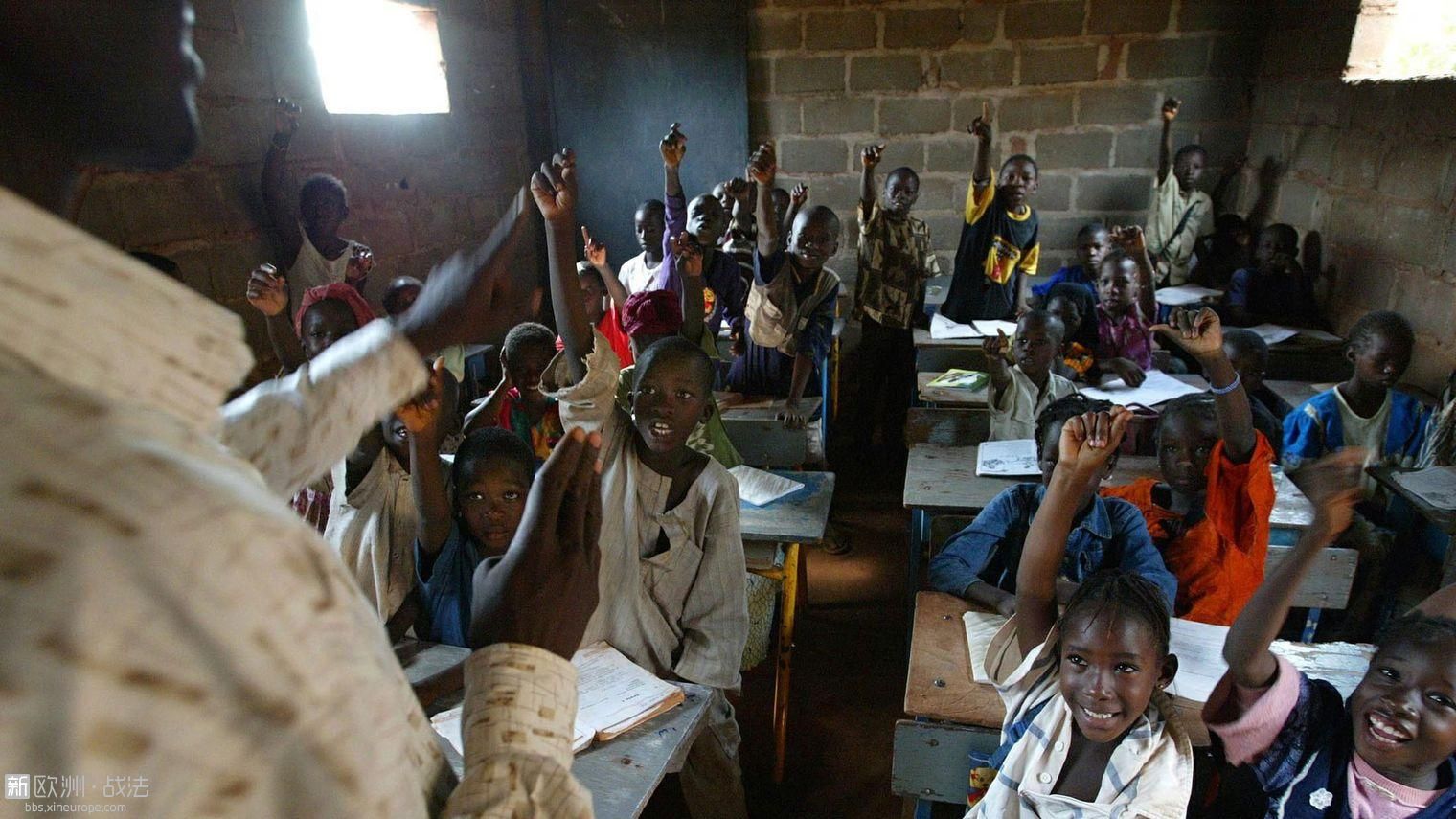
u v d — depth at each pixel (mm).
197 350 337
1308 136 4473
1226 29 5027
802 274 3422
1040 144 5391
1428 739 1148
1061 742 1367
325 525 1984
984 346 2982
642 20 5355
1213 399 2256
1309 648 1732
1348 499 1221
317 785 311
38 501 256
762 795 2418
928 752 1617
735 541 1763
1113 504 2041
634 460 1751
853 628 3221
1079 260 4891
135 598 263
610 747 1396
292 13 3447
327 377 524
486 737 486
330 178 3434
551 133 5488
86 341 298
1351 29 4090
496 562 556
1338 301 4160
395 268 4254
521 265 5277
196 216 3033
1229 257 5039
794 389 3369
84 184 373
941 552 2102
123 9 322
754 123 5586
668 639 1765
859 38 5336
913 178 4438
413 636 1842
